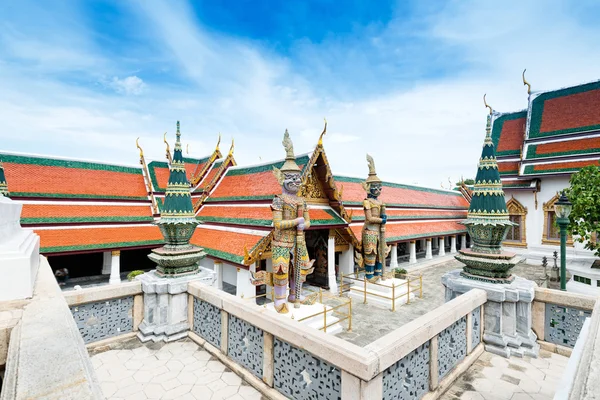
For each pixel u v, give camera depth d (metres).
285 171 11.02
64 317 4.05
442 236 31.70
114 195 24.73
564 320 8.76
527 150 32.06
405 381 5.95
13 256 4.84
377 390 5.08
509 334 8.89
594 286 18.16
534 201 31.25
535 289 9.23
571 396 3.07
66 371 2.79
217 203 24.53
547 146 31.06
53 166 23.34
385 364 5.12
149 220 24.56
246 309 7.36
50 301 4.72
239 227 20.19
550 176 29.95
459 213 37.12
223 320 8.25
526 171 31.22
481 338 9.09
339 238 21.69
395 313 16.73
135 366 8.00
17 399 2.36
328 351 5.39
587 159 28.33
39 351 3.11
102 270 23.94
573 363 4.24
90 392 2.53
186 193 10.85
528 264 30.16
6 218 5.41
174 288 9.52
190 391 6.96
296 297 11.84
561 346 8.70
